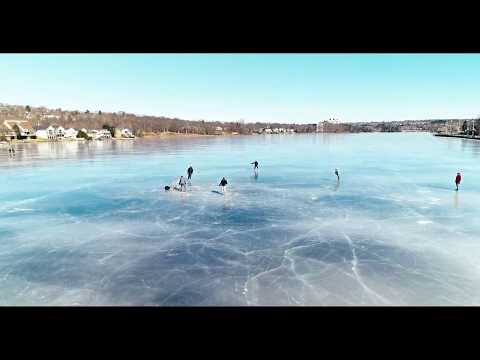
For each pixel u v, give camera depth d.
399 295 7.11
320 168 29.64
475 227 12.13
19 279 8.10
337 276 8.14
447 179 23.19
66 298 7.08
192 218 13.61
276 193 18.70
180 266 8.83
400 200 16.69
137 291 7.40
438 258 9.27
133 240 10.98
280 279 8.00
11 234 11.72
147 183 22.27
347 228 12.09
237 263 9.00
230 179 23.67
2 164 33.66
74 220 13.46
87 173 27.05
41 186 21.25
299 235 11.36
